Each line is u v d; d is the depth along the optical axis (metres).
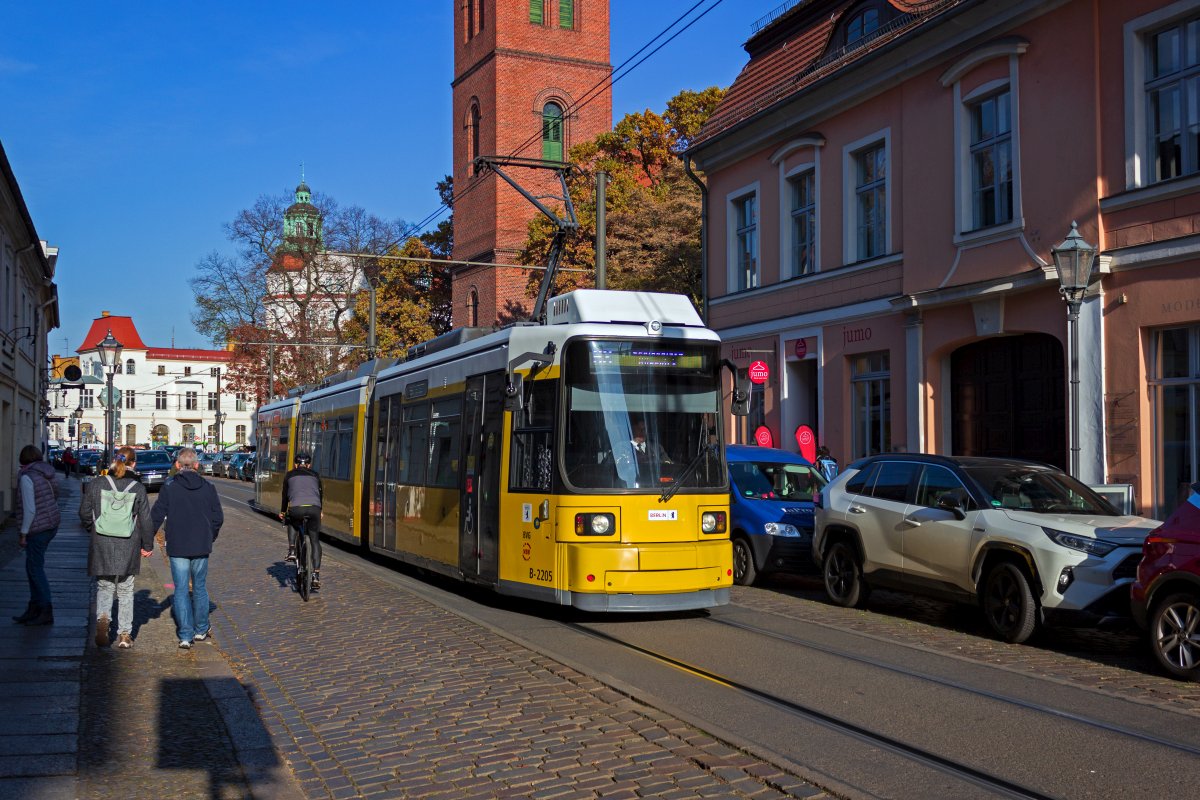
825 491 13.24
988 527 10.67
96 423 114.81
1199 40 14.30
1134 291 14.98
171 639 10.49
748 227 25.08
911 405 19.28
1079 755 6.55
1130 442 15.01
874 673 8.88
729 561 11.55
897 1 20.44
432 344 15.95
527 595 11.59
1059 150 16.16
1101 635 11.02
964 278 18.06
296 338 57.59
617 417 11.38
